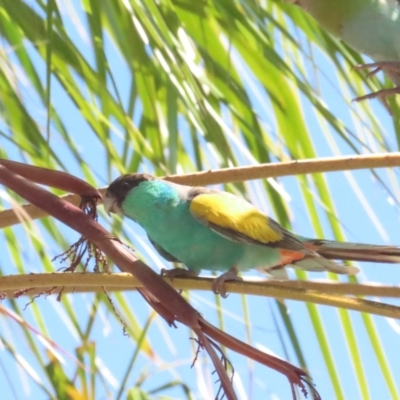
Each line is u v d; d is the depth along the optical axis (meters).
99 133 8.64
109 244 8.54
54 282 8.56
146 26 8.62
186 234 8.73
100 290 8.61
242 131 8.68
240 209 8.73
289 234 8.70
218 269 8.75
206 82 8.63
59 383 8.65
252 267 8.74
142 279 8.53
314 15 8.59
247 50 8.68
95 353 8.66
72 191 8.61
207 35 8.68
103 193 8.70
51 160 8.66
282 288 8.55
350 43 8.59
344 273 8.70
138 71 8.64
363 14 8.57
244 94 8.66
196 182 8.61
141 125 8.66
